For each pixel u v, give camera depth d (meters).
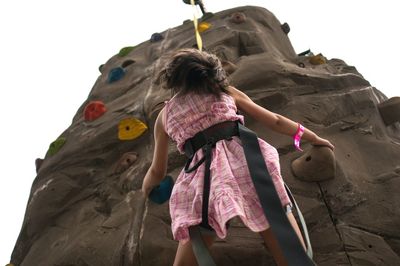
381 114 5.78
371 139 5.20
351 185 4.38
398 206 4.25
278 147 4.88
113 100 7.14
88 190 5.73
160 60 7.56
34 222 5.71
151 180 3.39
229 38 7.34
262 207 2.67
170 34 8.62
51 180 5.99
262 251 3.95
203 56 3.12
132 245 4.38
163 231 4.40
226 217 2.62
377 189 4.47
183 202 2.93
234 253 3.96
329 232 4.07
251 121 5.29
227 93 3.22
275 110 5.45
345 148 4.95
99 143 6.05
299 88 5.66
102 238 4.69
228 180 2.80
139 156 5.70
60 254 4.83
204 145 3.01
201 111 3.05
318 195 4.33
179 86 3.09
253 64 5.98
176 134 3.11
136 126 5.90
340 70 6.98
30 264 5.16
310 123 5.24
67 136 6.77
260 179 2.77
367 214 4.20
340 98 5.57
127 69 7.88
